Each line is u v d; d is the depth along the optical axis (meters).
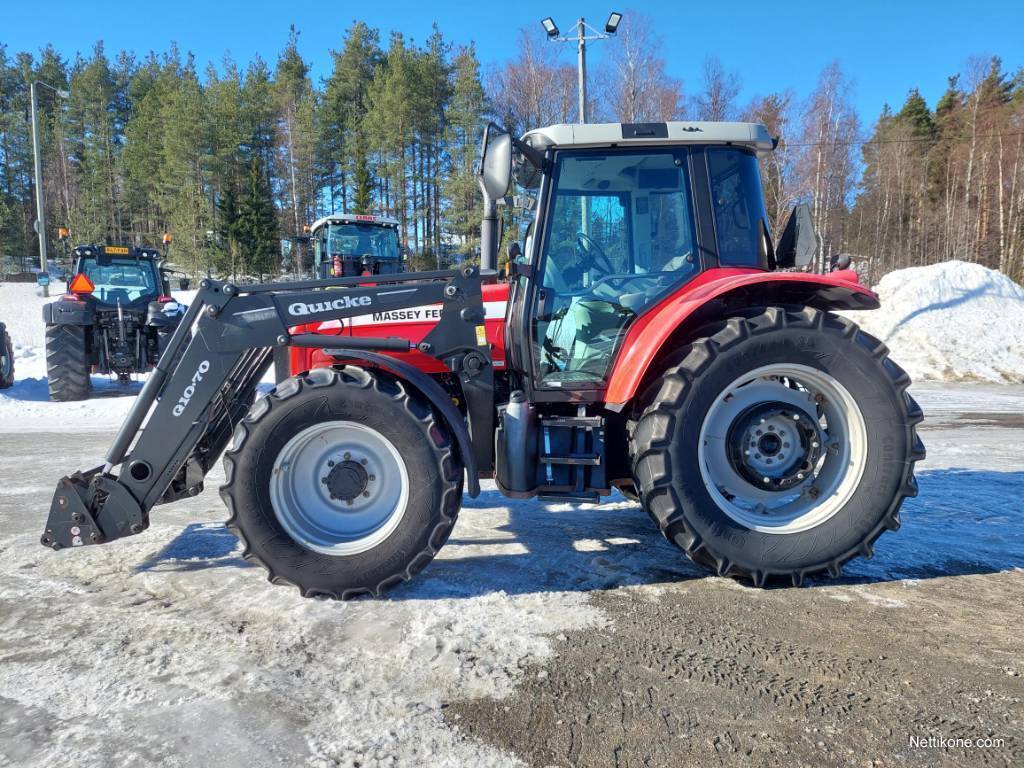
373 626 2.34
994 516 3.71
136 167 51.94
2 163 59.25
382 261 12.45
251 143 49.28
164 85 55.97
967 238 35.66
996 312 14.89
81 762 1.61
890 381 2.70
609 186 3.06
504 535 3.42
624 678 1.99
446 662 2.08
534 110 26.72
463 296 2.90
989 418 7.85
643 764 1.60
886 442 2.70
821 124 29.73
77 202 56.66
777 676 2.00
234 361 2.74
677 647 2.18
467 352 2.93
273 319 2.74
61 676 2.00
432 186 43.84
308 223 49.22
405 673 2.02
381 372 2.79
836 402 2.77
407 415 2.59
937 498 4.11
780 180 28.84
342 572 2.56
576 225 3.07
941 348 13.52
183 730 1.73
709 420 2.73
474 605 2.52
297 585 2.57
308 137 47.25
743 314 2.85
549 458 2.86
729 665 2.07
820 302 3.08
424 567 2.72
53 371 8.59
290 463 2.65
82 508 2.69
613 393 2.93
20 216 51.00
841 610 2.48
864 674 2.01
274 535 2.56
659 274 3.05
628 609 2.48
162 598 2.60
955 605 2.53
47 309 8.58
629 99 26.09
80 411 8.12
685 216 3.05
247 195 43.53
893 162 38.81
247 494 2.55
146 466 2.72
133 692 1.91
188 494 3.06
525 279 3.10
